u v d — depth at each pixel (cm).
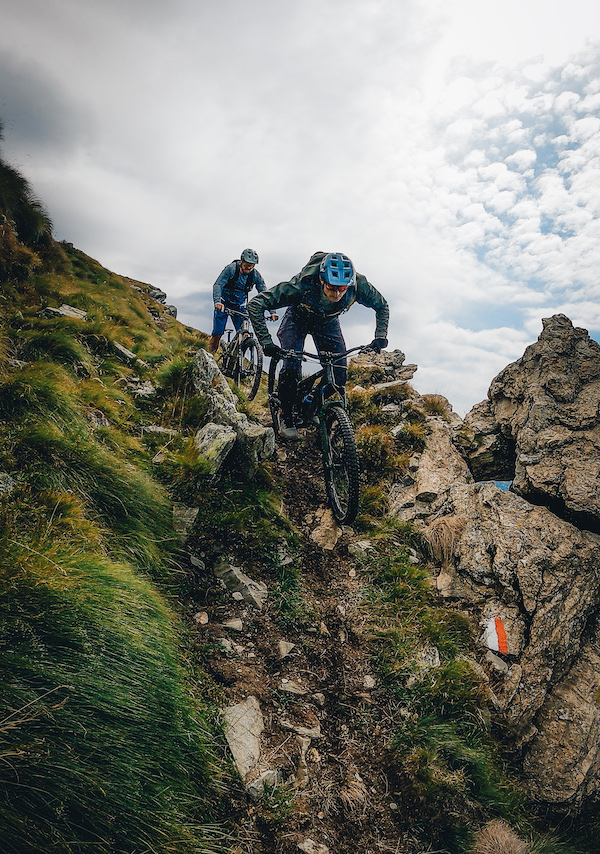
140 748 254
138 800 235
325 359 555
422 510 642
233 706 329
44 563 297
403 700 391
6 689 226
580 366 708
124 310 1418
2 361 507
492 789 365
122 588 329
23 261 1018
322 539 555
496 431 759
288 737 329
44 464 396
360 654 423
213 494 522
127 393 653
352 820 302
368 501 645
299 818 285
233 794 279
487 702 420
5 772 207
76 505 372
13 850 190
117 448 496
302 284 543
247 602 424
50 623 267
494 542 550
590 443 618
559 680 470
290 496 623
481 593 518
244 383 1008
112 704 258
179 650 346
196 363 694
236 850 251
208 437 566
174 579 412
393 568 528
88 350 693
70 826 209
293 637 412
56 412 464
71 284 1269
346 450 522
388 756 347
